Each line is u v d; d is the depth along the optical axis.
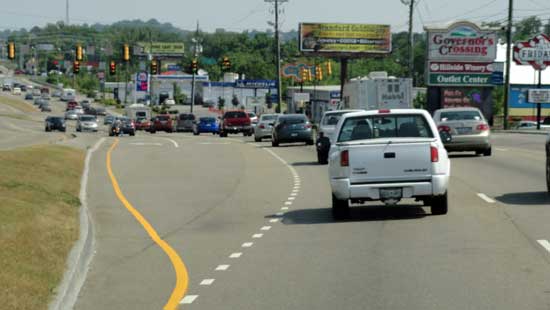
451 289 13.19
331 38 141.25
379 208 24.12
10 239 16.73
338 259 16.23
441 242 17.78
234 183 33.88
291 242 18.69
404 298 12.66
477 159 41.47
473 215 21.81
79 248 17.41
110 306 12.98
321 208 24.88
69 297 13.61
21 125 123.75
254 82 193.88
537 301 12.19
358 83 72.12
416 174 21.16
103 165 43.75
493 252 16.39
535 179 31.08
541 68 91.44
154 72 117.00
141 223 23.05
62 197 25.59
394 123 22.11
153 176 37.56
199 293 13.63
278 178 35.38
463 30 98.56
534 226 19.67
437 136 21.95
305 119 59.94
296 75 167.38
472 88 99.44
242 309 12.33
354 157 21.23
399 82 70.94
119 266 16.62
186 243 19.34
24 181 28.50
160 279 15.08
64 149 49.12
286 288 13.72
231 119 87.62
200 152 54.38
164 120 111.06
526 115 132.38
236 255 17.28
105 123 144.00
